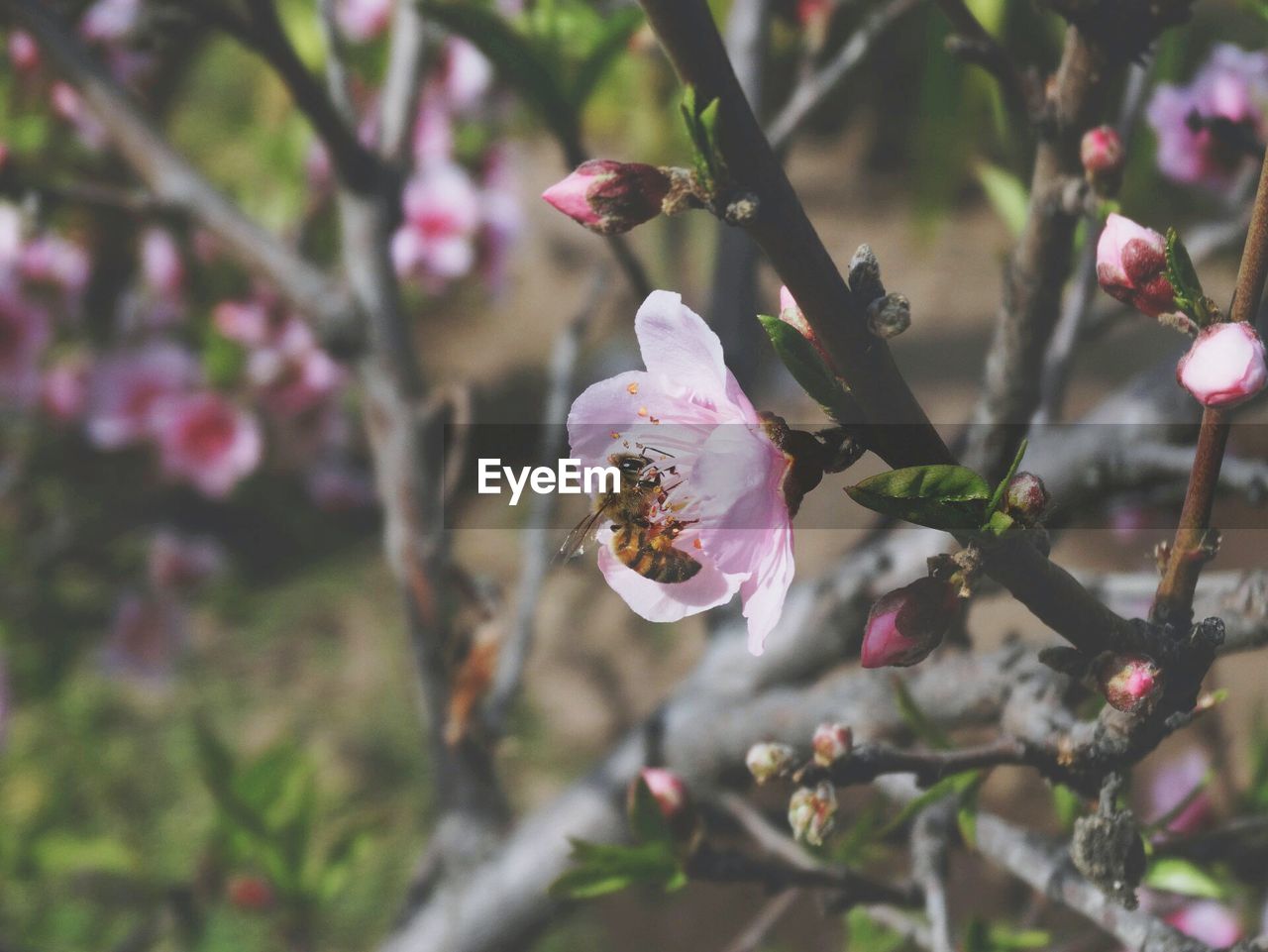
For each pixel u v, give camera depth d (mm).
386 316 534
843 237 1645
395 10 572
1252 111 462
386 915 996
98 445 1094
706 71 277
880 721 417
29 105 682
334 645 1275
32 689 1103
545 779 1122
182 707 1197
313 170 829
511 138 1059
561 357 587
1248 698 882
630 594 295
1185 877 389
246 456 1030
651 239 1183
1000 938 397
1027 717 378
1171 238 287
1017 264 375
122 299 1018
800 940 939
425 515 499
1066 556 1030
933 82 538
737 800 451
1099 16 337
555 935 991
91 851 714
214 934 838
